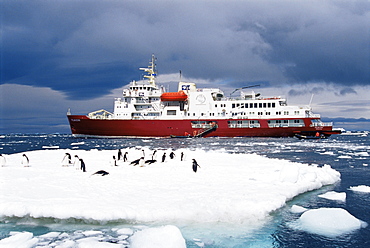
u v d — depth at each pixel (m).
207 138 59.31
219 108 58.81
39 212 9.69
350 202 12.14
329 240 8.55
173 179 14.97
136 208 9.90
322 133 56.38
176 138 59.97
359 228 9.39
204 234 8.84
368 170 20.16
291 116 56.34
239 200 10.80
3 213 9.83
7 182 14.04
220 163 21.33
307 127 56.09
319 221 9.66
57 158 25.45
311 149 36.62
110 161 21.97
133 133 59.09
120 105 61.22
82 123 59.47
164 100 60.41
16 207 9.89
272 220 9.98
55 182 14.10
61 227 9.43
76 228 9.33
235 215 9.95
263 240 8.54
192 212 9.85
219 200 10.84
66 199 10.95
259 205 10.38
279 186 13.31
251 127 57.22
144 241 7.84
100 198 11.15
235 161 22.47
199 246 8.10
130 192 12.12
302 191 13.48
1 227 9.52
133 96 61.69
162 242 7.76
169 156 26.70
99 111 60.66
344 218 9.77
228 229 9.17
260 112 57.56
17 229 9.34
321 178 15.64
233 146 41.44
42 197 11.24
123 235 8.67
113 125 58.69
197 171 17.58
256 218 9.90
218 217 9.80
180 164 21.03
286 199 11.85
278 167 18.77
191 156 26.56
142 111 60.97
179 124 58.34
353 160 25.53
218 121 57.97
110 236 8.62
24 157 19.92
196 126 58.41
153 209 9.84
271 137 58.56
